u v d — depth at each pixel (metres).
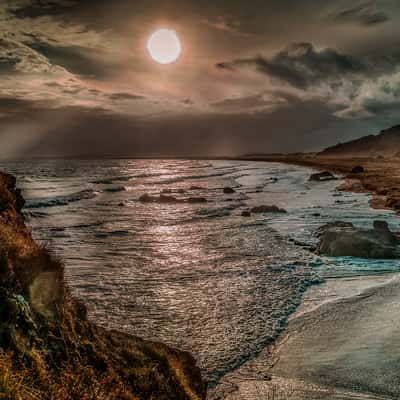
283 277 18.08
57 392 5.32
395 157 190.38
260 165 191.50
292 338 11.82
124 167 189.75
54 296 7.07
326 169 117.19
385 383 9.09
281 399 8.67
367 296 14.99
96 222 34.78
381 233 23.06
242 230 30.12
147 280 17.80
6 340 5.39
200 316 13.70
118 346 7.57
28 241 8.72
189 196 57.91
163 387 7.12
